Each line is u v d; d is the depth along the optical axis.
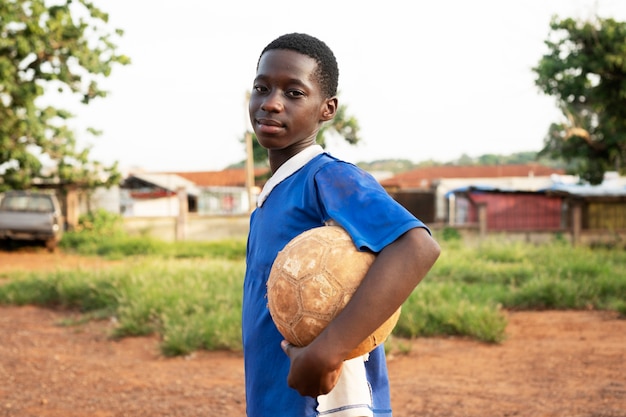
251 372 1.70
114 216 24.58
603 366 5.86
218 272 10.49
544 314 8.68
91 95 19.81
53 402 5.06
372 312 1.38
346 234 1.50
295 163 1.71
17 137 20.22
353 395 1.60
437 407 4.71
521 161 93.62
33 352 6.89
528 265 12.34
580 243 22.86
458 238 22.59
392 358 6.39
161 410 4.81
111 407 4.91
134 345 7.25
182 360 6.50
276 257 1.60
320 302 1.43
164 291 8.71
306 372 1.40
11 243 21.89
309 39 1.71
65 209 25.72
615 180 30.03
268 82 1.68
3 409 4.87
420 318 7.57
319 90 1.70
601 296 9.57
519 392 5.08
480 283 11.01
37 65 19.30
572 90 20.17
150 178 36.62
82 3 19.06
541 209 27.38
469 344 6.98
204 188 39.31
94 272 10.62
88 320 8.71
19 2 18.33
